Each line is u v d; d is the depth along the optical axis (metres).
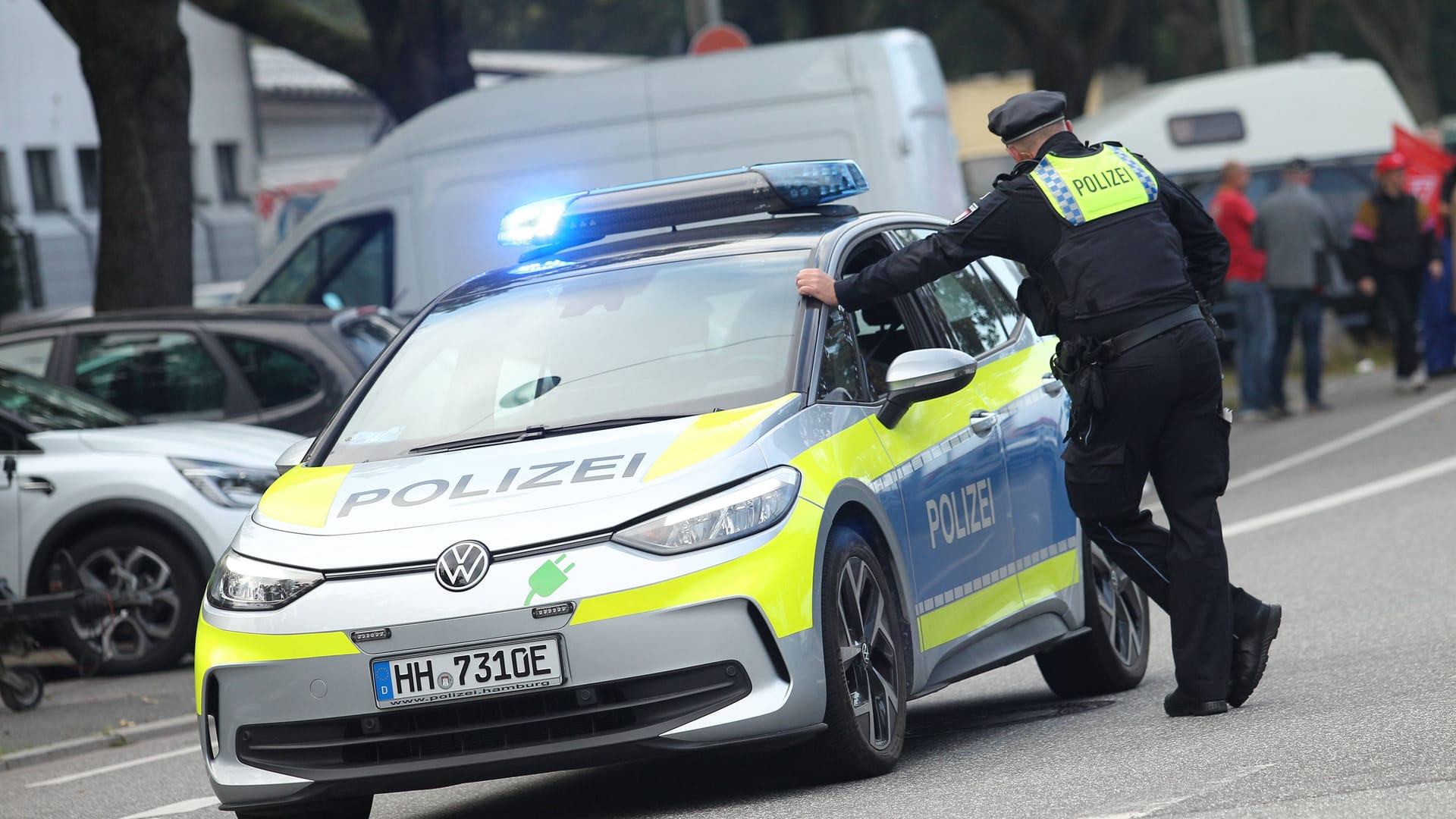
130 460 27.16
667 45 137.38
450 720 13.48
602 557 13.34
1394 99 62.53
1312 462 38.41
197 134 103.88
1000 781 13.70
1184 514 15.77
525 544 13.45
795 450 14.26
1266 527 30.31
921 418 16.08
